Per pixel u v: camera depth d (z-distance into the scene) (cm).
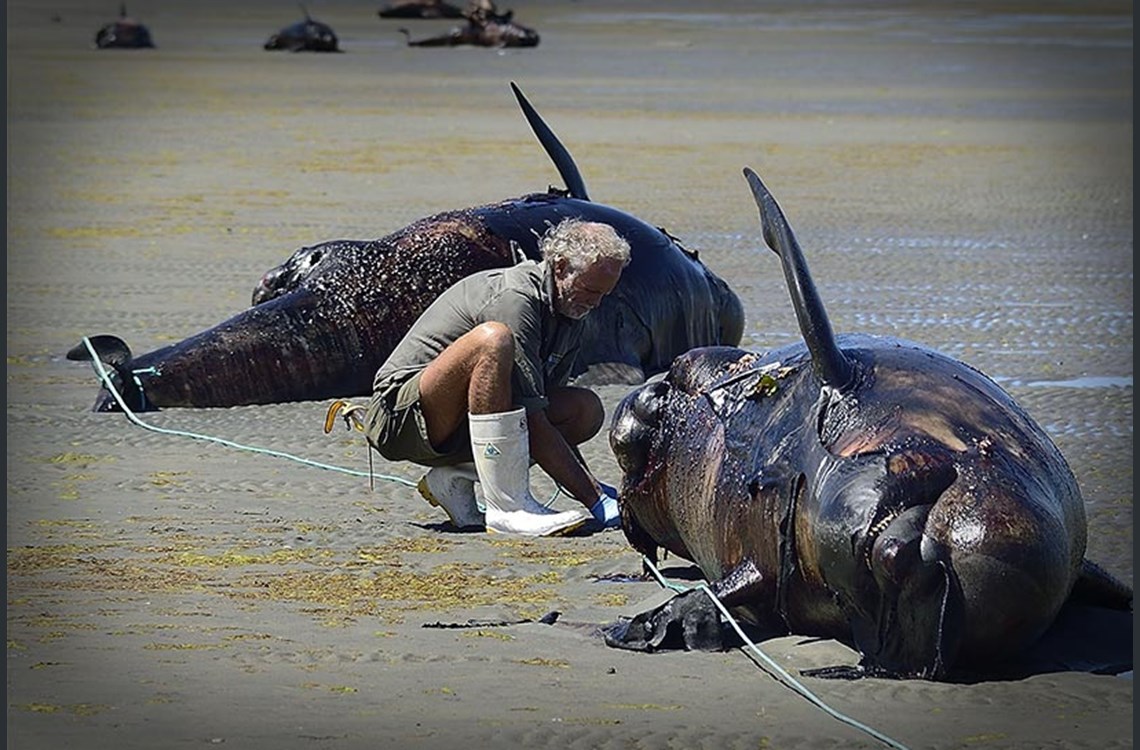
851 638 2712
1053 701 2489
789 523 2672
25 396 4738
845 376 2736
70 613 2906
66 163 9731
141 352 5256
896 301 6078
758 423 2834
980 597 2512
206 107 13088
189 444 4281
